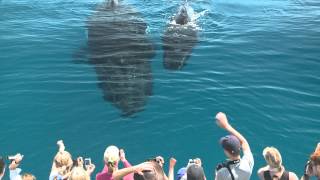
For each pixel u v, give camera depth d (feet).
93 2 64.34
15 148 35.86
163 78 43.42
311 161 25.63
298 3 65.21
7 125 38.11
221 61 47.11
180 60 46.73
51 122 38.52
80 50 49.11
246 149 27.07
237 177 26.02
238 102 40.75
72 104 40.40
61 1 64.34
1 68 45.83
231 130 27.86
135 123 38.09
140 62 45.91
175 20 56.34
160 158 27.58
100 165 34.32
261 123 38.47
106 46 49.44
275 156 26.13
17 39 52.01
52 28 55.42
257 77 44.47
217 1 64.64
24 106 40.27
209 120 38.58
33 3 63.36
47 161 34.83
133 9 60.18
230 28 55.77
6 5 62.54
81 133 37.37
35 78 44.06
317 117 39.06
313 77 44.65
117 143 36.37
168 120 38.45
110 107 39.73
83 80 43.39
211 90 42.16
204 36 52.95
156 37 51.88
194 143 36.40
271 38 52.80
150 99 40.50
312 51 49.60
